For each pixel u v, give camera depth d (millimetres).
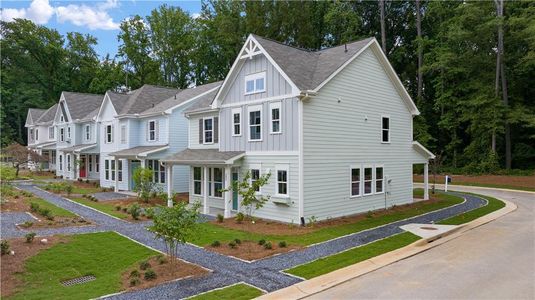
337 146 16234
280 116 15547
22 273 8953
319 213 15383
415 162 21391
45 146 42250
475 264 9547
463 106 35219
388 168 19281
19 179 33812
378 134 18641
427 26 42688
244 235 13047
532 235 12648
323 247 11328
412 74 43688
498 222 15109
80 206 19578
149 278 8477
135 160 27453
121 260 10117
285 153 15305
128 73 52250
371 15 44094
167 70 53031
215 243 11508
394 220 15703
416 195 24188
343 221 15469
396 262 9898
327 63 16969
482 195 24125
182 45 50906
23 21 56531
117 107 29172
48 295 7602
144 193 21109
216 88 26266
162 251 10969
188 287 7977
